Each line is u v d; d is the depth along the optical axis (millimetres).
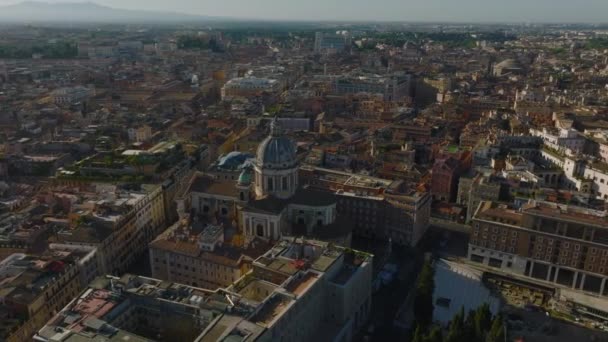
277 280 165250
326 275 169625
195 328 145125
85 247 197875
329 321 172625
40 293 164000
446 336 169250
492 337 149500
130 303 151000
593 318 193875
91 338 129375
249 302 145625
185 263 197375
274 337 139125
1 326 152875
